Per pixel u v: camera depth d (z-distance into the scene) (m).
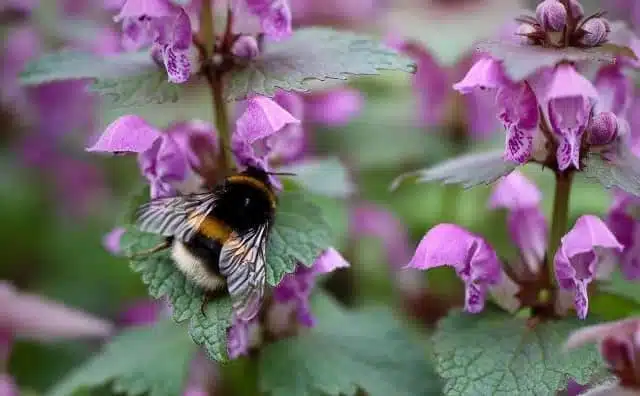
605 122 0.23
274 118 0.23
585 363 0.23
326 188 0.27
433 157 0.33
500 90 0.23
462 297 0.31
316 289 0.28
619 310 0.24
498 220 0.33
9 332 0.28
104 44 0.32
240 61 0.24
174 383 0.26
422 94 0.33
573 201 0.30
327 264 0.24
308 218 0.23
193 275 0.23
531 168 0.32
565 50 0.22
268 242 0.23
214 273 0.23
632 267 0.25
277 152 0.27
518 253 0.25
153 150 0.24
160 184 0.24
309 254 0.23
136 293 0.35
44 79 0.24
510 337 0.23
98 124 0.38
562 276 0.23
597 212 0.30
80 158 0.39
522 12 0.26
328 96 0.34
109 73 0.24
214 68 0.24
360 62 0.23
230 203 0.23
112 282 0.36
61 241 0.38
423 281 0.32
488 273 0.24
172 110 0.35
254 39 0.24
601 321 0.23
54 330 0.28
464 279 0.24
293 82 0.23
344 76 0.23
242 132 0.23
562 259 0.23
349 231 0.33
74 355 0.33
